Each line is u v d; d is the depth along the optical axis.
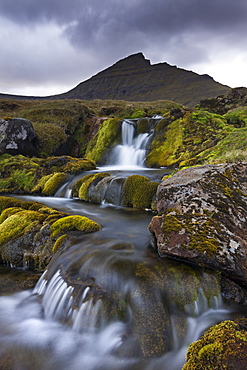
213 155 8.74
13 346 3.00
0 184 10.78
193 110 13.46
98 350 2.86
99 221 6.04
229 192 4.41
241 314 3.03
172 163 10.87
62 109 20.30
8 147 13.05
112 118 16.78
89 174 9.83
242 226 3.76
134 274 3.39
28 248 5.22
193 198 4.45
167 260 3.72
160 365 2.53
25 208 7.04
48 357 2.84
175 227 3.91
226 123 12.65
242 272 3.19
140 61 178.88
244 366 1.87
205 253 3.39
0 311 3.65
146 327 2.83
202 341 2.30
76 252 4.29
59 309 3.46
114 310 3.09
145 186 7.36
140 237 4.89
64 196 9.52
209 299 3.13
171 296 3.08
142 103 31.20
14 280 4.56
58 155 15.72
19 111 22.23
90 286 3.44
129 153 13.77
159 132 13.13
